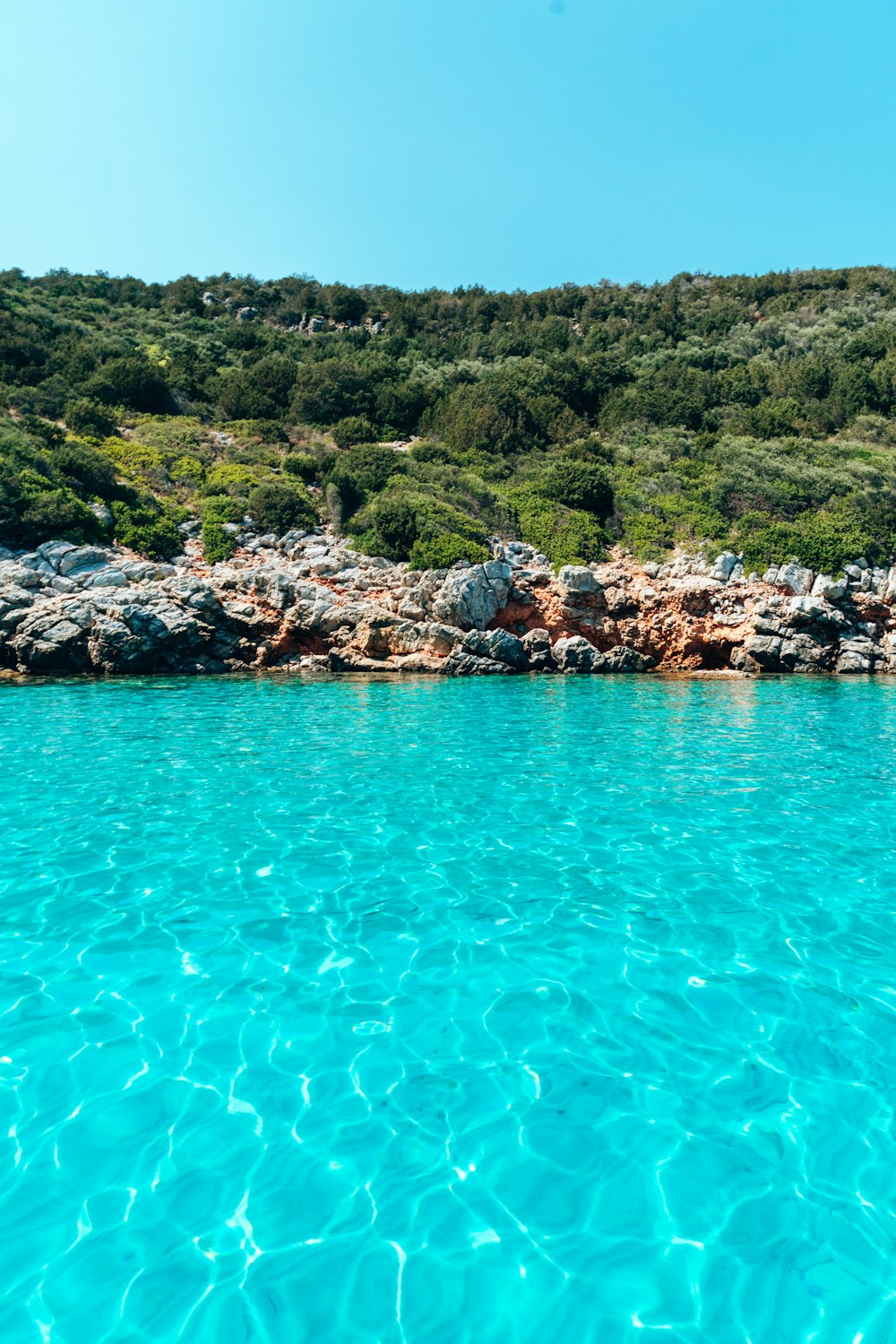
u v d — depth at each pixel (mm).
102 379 44562
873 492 36281
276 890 7449
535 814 9891
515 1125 4336
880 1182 3959
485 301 78375
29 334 47094
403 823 9508
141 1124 4309
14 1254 3506
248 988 5688
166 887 7484
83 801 10281
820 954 6262
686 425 47656
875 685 24219
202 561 31359
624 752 13695
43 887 7453
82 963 6023
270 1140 4211
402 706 18906
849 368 50625
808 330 62875
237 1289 3354
